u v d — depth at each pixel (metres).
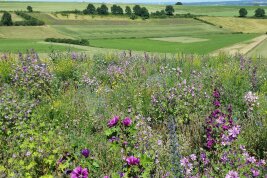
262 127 6.29
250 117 7.16
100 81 11.43
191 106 7.94
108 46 99.56
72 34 140.50
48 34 136.62
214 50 71.56
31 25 150.12
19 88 9.87
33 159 5.60
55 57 15.52
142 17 193.25
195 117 7.53
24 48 63.41
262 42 77.31
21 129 7.04
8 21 143.75
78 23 168.12
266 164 5.22
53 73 12.00
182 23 179.88
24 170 5.43
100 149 5.87
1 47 69.31
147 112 8.03
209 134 6.05
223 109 7.57
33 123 7.14
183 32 152.38
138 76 12.10
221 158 5.24
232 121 6.28
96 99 8.98
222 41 99.38
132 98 8.69
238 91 8.73
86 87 10.41
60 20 171.00
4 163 5.71
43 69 10.91
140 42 113.31
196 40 116.19
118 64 14.38
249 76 10.74
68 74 12.17
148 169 4.90
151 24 176.25
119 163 5.39
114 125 5.59
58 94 9.67
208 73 10.87
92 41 117.44
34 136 6.33
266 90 9.65
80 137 6.33
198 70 12.24
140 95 8.64
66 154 5.61
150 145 5.84
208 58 16.33
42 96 9.45
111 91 9.84
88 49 57.84
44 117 7.59
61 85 10.81
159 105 7.89
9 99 8.41
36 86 9.91
